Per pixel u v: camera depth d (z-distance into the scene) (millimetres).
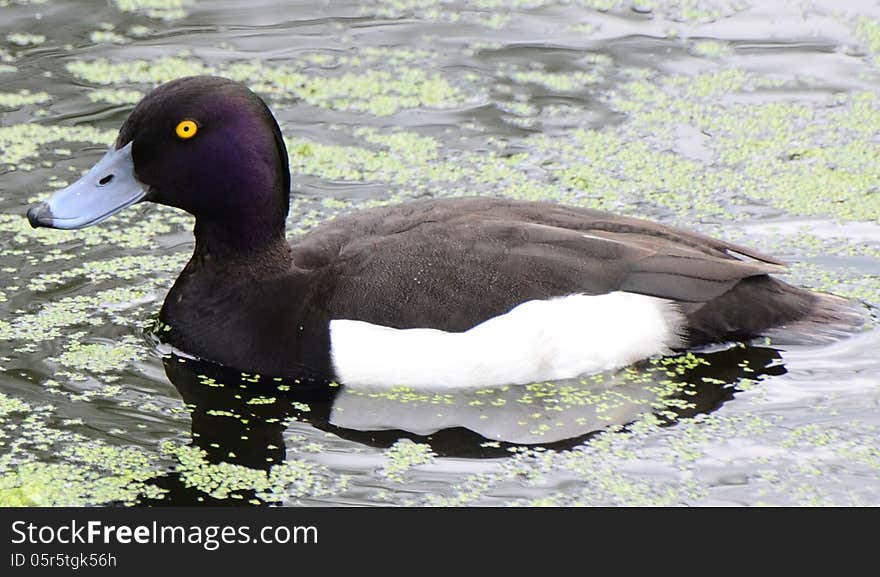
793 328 11094
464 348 10297
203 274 10844
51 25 17203
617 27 17625
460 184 14008
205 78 10680
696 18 17875
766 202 13695
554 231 10766
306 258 10820
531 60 16766
